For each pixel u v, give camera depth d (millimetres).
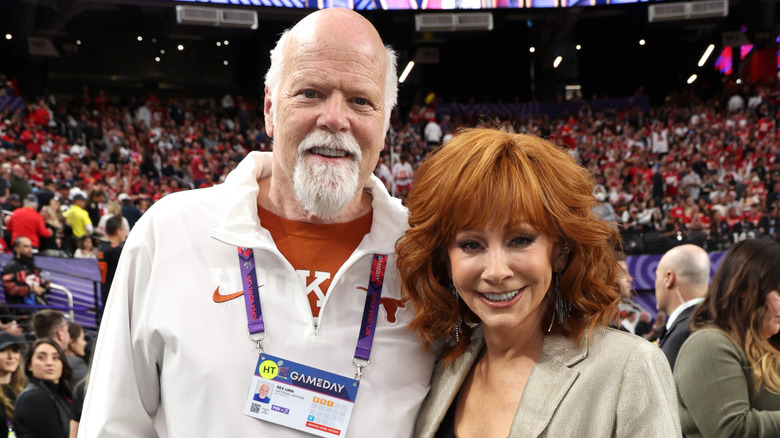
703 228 12219
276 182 1647
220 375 1466
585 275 1358
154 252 1573
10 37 16547
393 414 1512
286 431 1459
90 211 9156
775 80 18438
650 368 1280
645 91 21719
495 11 17750
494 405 1406
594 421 1288
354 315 1581
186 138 16250
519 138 1369
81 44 18406
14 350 3781
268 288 1550
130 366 1539
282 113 1531
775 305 1992
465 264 1354
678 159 15836
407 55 20766
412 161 16578
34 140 12586
